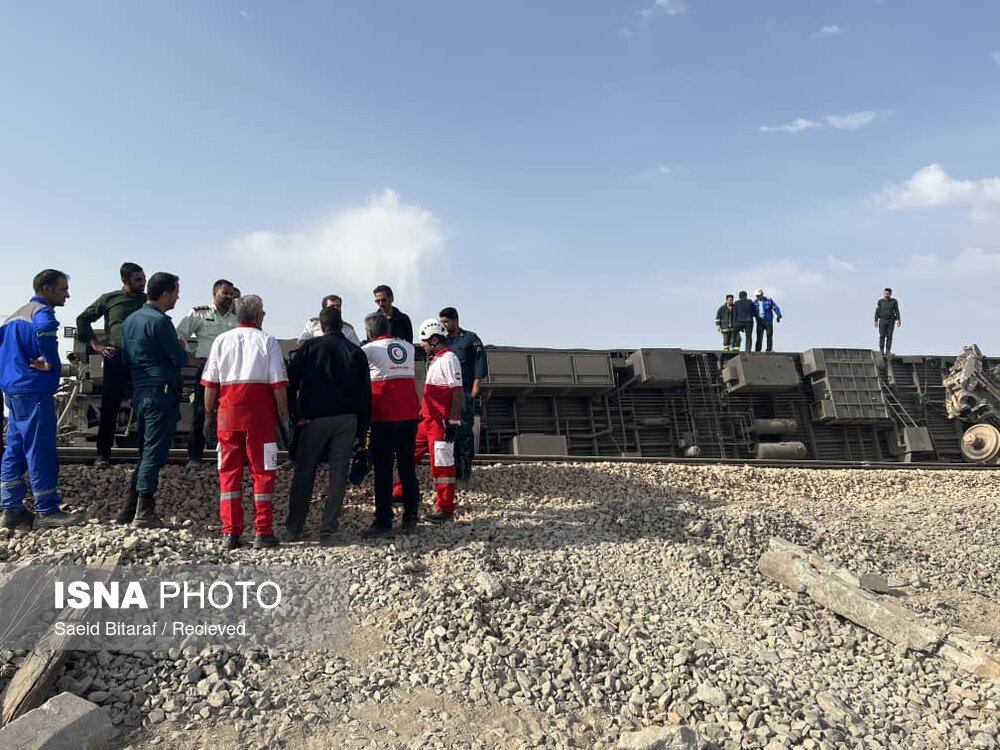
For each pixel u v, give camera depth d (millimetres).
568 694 4875
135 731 4066
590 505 9070
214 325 8562
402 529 7516
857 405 17562
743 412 17234
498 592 6004
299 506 6973
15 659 4457
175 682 4469
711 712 4875
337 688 4598
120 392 8156
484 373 9672
